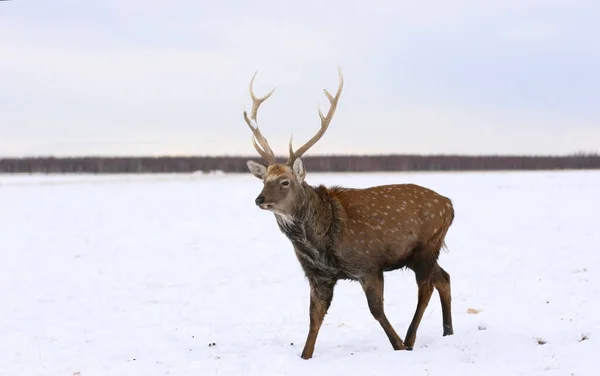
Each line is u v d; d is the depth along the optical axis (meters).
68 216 50.34
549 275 24.50
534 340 15.68
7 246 36.50
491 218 42.00
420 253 16.89
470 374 13.36
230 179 105.94
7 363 16.34
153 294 24.58
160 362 16.00
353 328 18.70
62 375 15.30
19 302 23.56
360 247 15.87
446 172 126.12
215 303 22.81
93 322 20.55
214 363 15.62
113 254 33.66
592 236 32.94
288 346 17.03
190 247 35.38
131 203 60.19
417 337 17.22
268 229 41.41
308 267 16.23
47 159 187.88
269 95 17.20
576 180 74.25
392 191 16.89
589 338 15.39
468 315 19.31
